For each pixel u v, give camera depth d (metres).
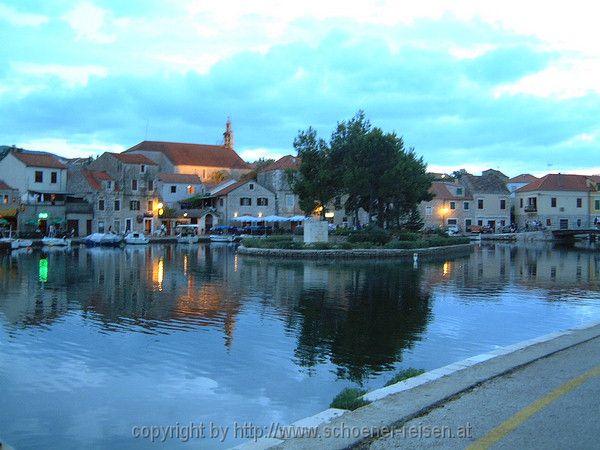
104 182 91.31
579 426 7.74
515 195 121.25
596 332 14.32
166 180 102.56
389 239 64.12
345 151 67.69
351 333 21.42
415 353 18.50
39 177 86.06
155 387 15.23
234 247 80.12
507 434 7.46
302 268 47.47
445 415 8.26
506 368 10.70
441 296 31.03
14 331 21.77
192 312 25.86
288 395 14.59
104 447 11.63
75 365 17.23
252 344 19.75
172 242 89.56
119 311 26.09
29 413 13.44
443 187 115.00
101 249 73.19
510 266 50.50
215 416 13.23
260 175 109.69
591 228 104.06
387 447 7.11
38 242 73.75
